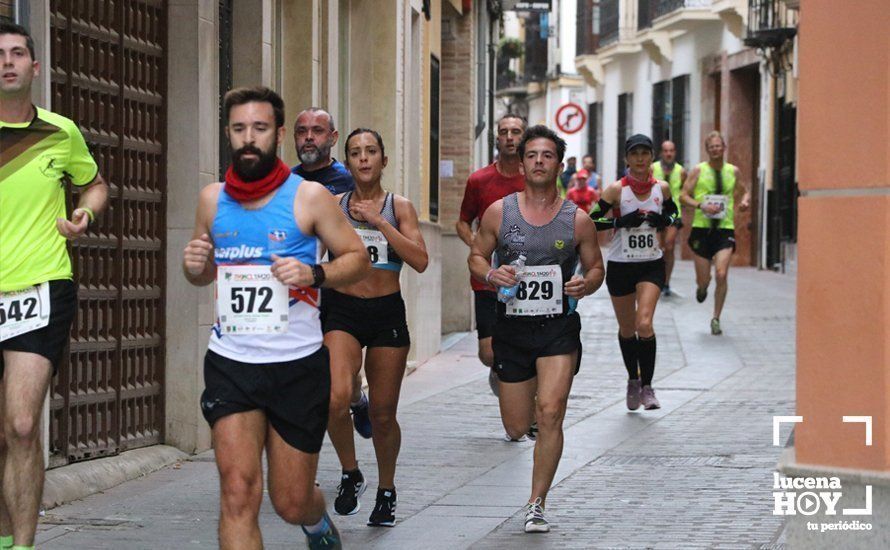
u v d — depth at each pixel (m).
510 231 17.02
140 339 20.92
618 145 107.88
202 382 21.47
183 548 15.62
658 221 26.17
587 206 63.19
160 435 21.52
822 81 10.88
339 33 31.67
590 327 42.09
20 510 13.66
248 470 12.20
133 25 20.67
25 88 13.83
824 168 10.90
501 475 20.39
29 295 13.83
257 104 12.21
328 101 27.98
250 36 23.80
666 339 38.72
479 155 52.91
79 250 19.22
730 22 79.06
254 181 12.33
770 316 44.34
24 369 13.76
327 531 13.70
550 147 16.95
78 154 14.37
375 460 21.50
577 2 115.56
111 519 17.03
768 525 16.64
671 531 16.39
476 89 51.19
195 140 21.36
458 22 46.16
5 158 13.88
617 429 24.48
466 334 43.84
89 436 19.64
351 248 12.48
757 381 30.92
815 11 10.89
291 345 12.38
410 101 34.38
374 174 17.33
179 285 21.45
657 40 91.94
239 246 12.35
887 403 10.75
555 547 15.70
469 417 26.20
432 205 39.59
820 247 10.94
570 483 19.59
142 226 20.98
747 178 79.56
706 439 23.28
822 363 10.96
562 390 16.64
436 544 16.00
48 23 17.56
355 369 16.95
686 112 89.31
